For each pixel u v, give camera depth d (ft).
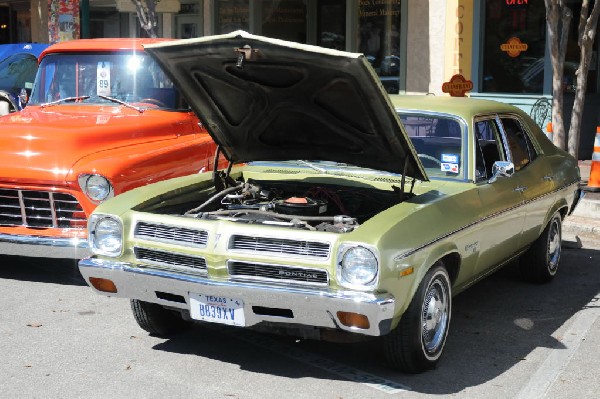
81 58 27.94
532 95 46.32
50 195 22.80
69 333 19.76
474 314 21.75
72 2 59.06
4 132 23.72
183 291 16.72
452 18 47.44
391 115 16.93
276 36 60.80
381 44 52.90
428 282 16.84
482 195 19.43
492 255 20.38
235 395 16.21
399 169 18.93
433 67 48.91
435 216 17.22
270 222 17.39
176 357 18.30
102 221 17.69
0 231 23.41
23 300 22.39
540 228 23.32
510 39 47.01
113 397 16.07
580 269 26.45
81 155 23.03
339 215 18.53
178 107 26.73
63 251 22.80
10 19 84.33
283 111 18.85
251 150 20.95
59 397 16.05
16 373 17.22
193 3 65.72
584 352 18.94
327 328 16.46
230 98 18.98
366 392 16.43
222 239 16.33
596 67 45.96
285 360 18.17
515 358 18.51
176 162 24.71
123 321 20.74
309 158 20.56
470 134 19.89
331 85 16.97
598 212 32.07
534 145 23.75
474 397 16.26
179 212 19.34
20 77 40.22
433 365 17.58
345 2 57.47
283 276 15.96
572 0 45.27
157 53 17.89
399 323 16.57
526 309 22.22
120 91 27.27
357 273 15.37
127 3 50.55
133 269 17.17
